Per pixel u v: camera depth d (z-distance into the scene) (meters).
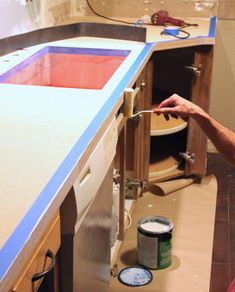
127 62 1.87
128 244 2.42
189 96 2.92
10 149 1.07
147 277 2.17
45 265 1.04
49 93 1.47
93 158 1.23
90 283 1.45
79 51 2.12
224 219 2.69
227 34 3.21
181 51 2.60
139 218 2.64
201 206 2.78
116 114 1.57
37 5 2.39
